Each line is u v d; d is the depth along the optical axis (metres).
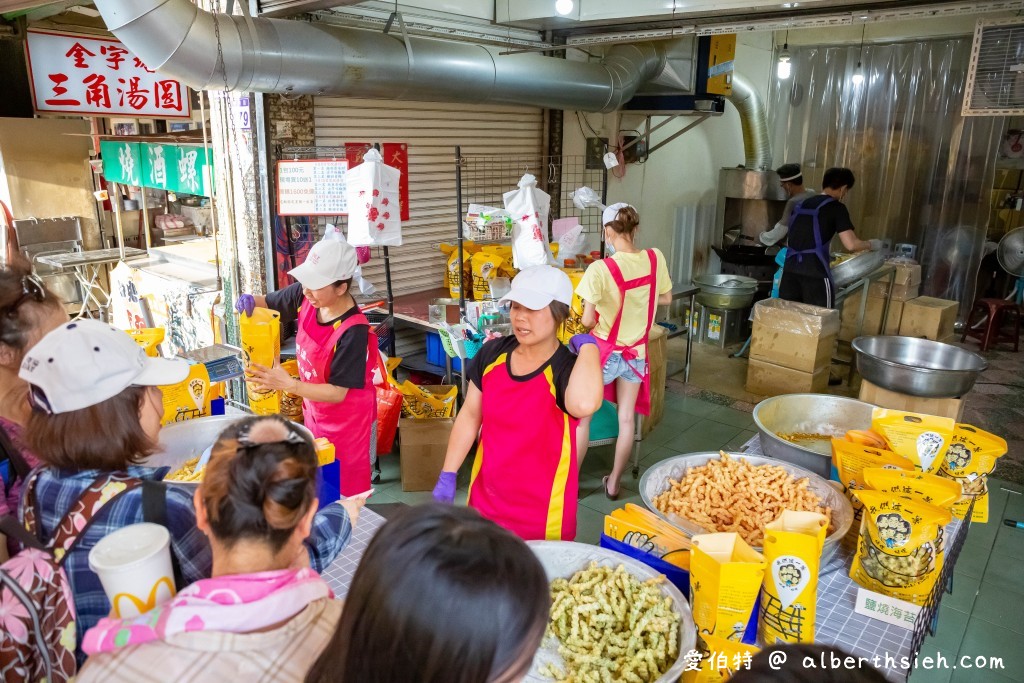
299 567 1.04
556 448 1.95
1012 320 6.88
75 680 0.88
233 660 0.86
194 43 2.88
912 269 5.86
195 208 6.74
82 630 1.22
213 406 2.36
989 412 4.92
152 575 1.03
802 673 0.74
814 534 1.44
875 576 1.57
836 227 5.02
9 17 4.63
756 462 2.09
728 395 5.14
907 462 1.80
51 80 4.31
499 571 0.76
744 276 6.32
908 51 6.77
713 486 1.95
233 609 0.88
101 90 4.52
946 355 2.73
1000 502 3.69
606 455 4.18
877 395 2.70
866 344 2.82
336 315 2.59
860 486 1.85
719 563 1.35
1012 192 6.82
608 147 5.67
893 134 7.01
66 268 5.23
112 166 4.91
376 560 0.77
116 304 5.07
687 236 7.00
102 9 2.74
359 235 3.45
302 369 2.73
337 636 0.79
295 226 4.06
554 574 1.64
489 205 5.12
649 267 3.42
